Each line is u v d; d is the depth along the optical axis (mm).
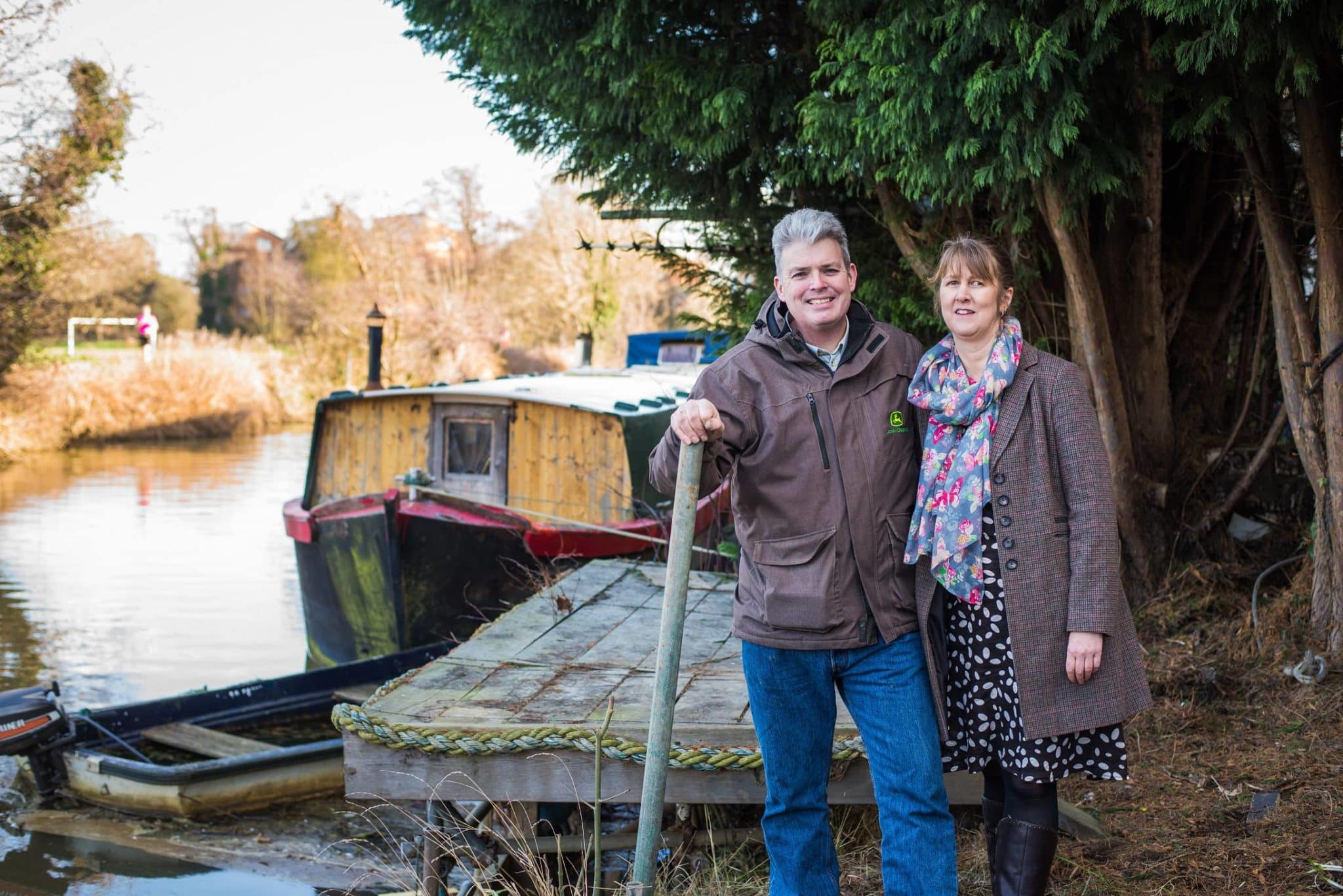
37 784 5273
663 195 6309
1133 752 4156
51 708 5277
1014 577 2613
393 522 7152
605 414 7590
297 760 5266
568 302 34375
